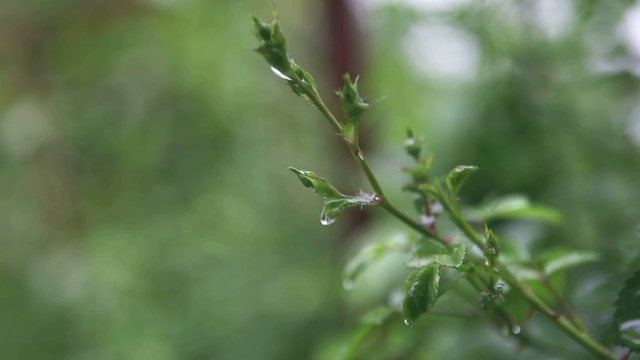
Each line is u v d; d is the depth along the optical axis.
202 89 1.64
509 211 0.62
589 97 0.89
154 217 1.63
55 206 1.72
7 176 1.70
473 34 0.96
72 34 1.70
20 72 1.72
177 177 1.64
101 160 1.68
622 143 0.86
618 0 0.83
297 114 1.60
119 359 1.52
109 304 1.59
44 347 1.63
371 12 1.32
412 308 0.49
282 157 1.60
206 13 1.66
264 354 1.35
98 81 1.68
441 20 1.12
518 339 0.60
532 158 0.84
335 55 1.27
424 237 0.52
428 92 1.32
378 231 0.89
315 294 1.33
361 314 0.98
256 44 1.62
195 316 1.50
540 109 0.86
